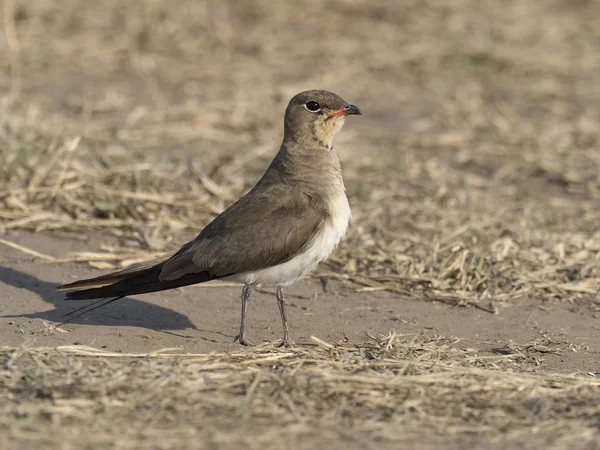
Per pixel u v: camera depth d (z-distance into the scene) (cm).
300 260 1096
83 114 1981
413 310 1229
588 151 1934
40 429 832
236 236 1084
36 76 2189
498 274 1333
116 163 1711
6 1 2286
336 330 1153
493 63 2416
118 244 1405
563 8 2788
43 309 1166
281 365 1005
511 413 908
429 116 2119
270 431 847
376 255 1390
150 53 2364
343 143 1930
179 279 1088
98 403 884
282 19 2595
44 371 945
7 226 1428
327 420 874
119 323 1137
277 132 1966
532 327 1187
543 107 2188
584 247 1433
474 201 1656
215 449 812
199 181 1655
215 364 989
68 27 2452
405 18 2639
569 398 948
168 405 887
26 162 1588
